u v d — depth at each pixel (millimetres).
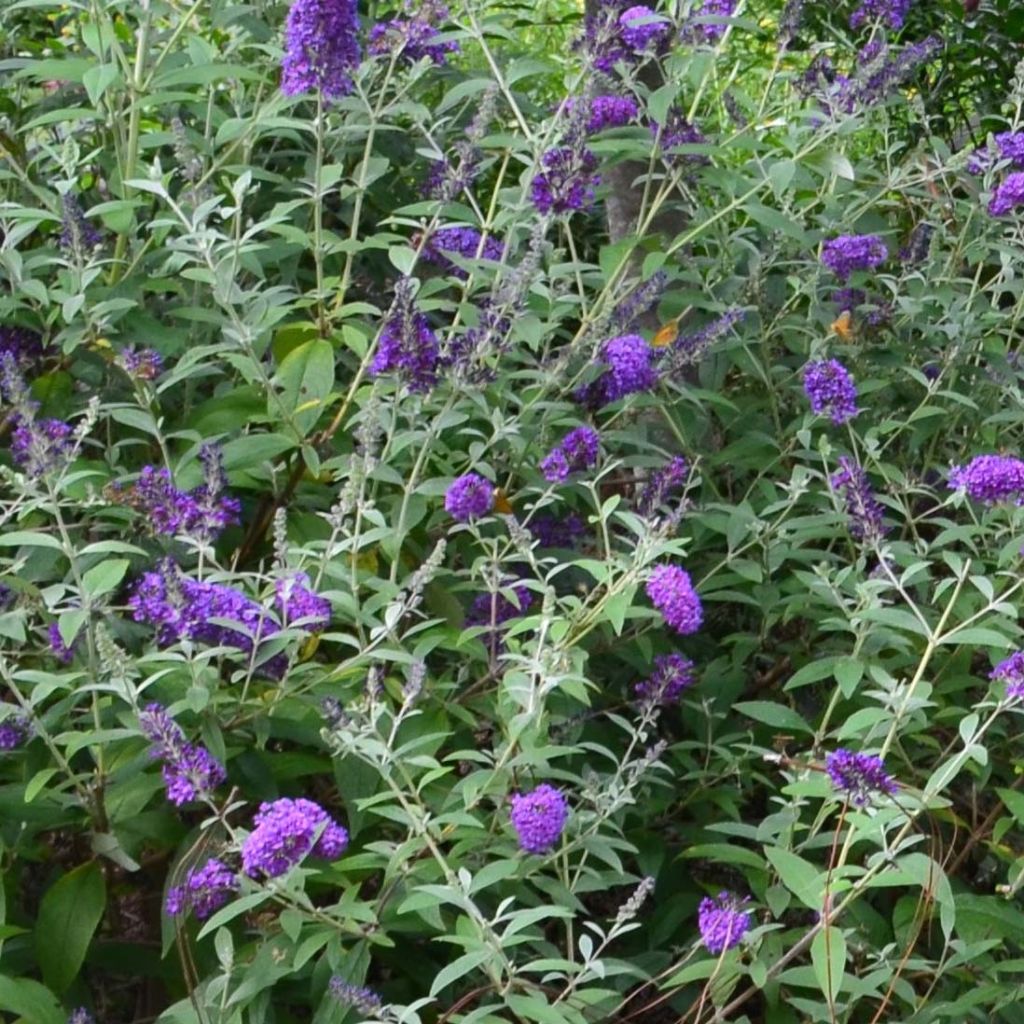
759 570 2488
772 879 2275
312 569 2400
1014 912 2215
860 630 2344
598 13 2588
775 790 2506
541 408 2504
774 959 2205
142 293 2574
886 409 2822
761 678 2592
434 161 2822
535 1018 2045
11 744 2121
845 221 2902
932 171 3033
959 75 3732
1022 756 2480
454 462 2539
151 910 2311
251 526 2484
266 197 2836
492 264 2475
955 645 2508
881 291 3041
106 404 2398
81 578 2135
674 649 2520
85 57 2857
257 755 2230
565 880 2188
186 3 2961
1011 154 2854
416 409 2383
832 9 3631
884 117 3184
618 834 2350
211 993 2041
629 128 2605
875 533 2350
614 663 2535
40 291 2406
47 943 2121
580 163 2521
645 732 2340
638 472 2684
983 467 2365
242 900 2045
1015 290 2822
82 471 2213
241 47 2822
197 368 2385
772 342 2852
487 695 2348
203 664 2131
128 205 2420
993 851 2373
